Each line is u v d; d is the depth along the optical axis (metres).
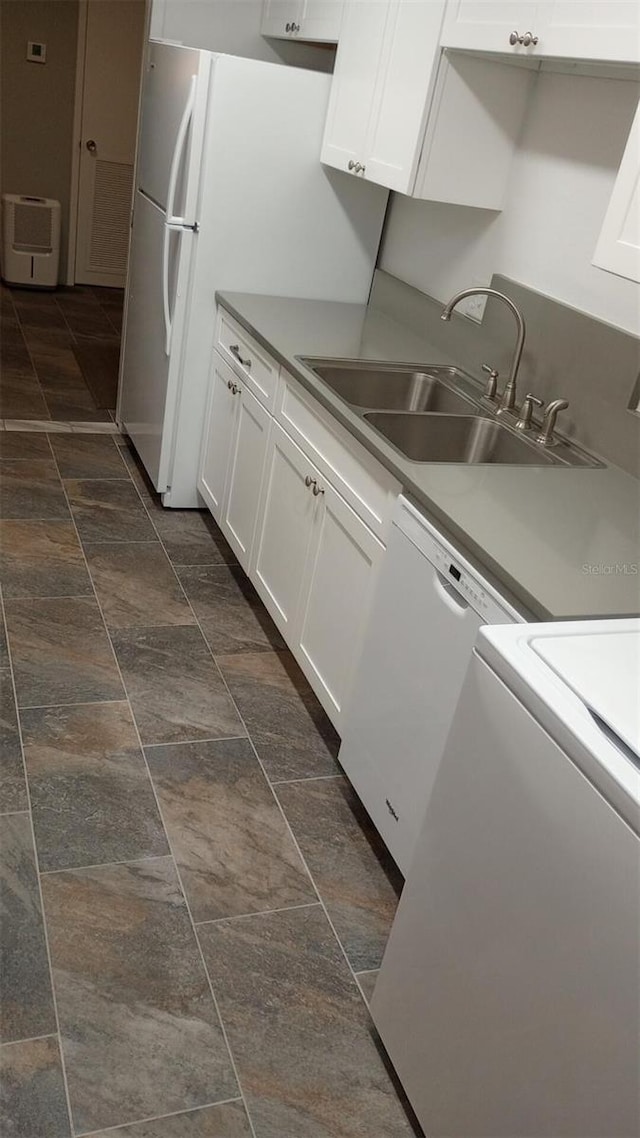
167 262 3.12
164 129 3.24
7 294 6.15
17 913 1.79
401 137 2.49
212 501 3.32
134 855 1.98
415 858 1.50
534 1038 1.18
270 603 2.73
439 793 1.42
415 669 1.83
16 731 2.27
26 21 5.80
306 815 2.19
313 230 3.23
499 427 2.32
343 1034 1.69
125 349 4.00
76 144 6.23
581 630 1.37
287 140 3.05
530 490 1.91
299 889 1.98
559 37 1.85
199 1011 1.68
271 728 2.46
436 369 2.69
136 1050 1.59
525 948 1.19
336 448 2.23
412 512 1.83
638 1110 1.00
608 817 1.05
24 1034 1.58
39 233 6.23
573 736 1.11
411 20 2.42
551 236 2.39
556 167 2.36
